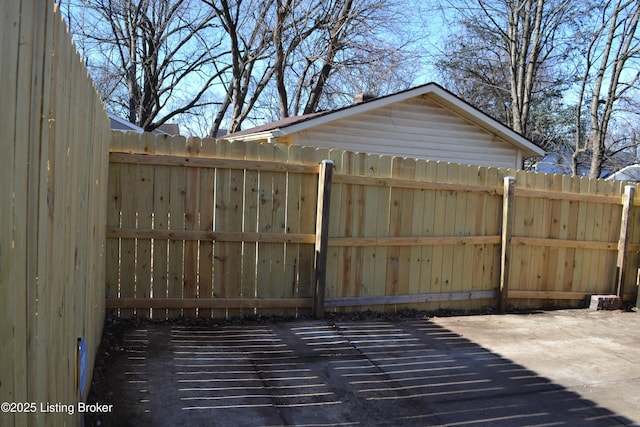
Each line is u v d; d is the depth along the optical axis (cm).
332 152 551
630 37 1612
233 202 518
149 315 506
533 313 652
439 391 382
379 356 450
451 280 630
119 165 486
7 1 123
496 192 645
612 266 720
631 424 343
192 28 2084
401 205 591
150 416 311
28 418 151
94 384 349
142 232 493
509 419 341
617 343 530
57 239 193
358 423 323
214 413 322
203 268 515
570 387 403
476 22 1931
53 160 181
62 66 195
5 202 126
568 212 688
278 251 538
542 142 2173
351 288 573
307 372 403
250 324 514
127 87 2236
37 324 161
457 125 1084
